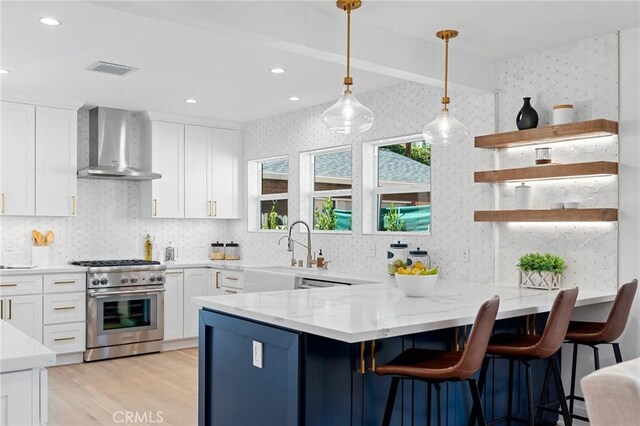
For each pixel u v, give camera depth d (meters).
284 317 2.61
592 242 3.78
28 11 3.29
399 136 4.97
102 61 4.27
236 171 6.84
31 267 5.34
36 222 5.77
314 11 3.27
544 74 4.03
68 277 5.34
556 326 2.79
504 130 4.25
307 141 5.94
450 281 4.40
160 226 6.61
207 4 2.84
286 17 3.14
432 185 4.73
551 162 3.97
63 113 5.59
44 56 4.14
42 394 1.71
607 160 3.71
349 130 2.88
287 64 4.35
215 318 3.08
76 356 5.42
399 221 5.17
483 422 2.55
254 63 4.32
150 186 6.18
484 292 3.69
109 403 4.16
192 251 6.84
